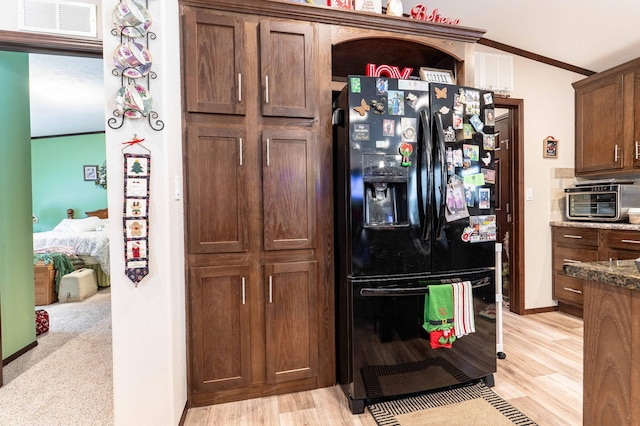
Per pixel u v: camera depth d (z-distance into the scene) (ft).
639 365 2.91
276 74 6.23
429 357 6.15
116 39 4.96
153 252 5.04
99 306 12.37
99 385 6.84
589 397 3.38
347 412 5.83
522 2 8.50
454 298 6.02
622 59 10.38
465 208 6.29
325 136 6.49
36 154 20.34
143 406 5.02
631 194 9.29
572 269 3.49
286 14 6.28
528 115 10.59
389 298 5.98
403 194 6.17
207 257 6.02
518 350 8.02
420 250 6.10
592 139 10.41
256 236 6.23
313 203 6.42
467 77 7.27
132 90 4.89
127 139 4.97
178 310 5.51
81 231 16.74
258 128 6.21
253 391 6.27
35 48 5.88
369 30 6.70
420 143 6.10
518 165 10.55
